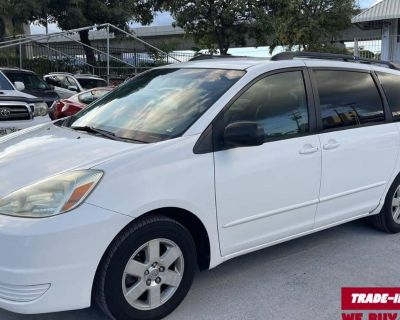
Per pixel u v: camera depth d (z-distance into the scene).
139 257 3.36
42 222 2.98
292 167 4.07
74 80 17.02
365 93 4.88
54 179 3.19
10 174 3.39
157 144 3.49
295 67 4.34
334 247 4.92
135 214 3.20
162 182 3.34
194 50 29.39
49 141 3.92
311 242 5.05
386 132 4.89
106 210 3.11
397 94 5.18
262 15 24.27
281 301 3.84
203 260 3.79
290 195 4.10
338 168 4.45
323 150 4.31
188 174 3.47
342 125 4.56
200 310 3.67
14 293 2.98
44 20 22.05
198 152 3.56
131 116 4.11
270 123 4.04
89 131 4.09
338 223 4.66
